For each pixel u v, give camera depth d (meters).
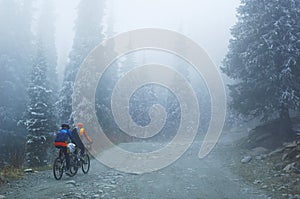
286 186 9.96
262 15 16.08
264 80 15.93
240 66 17.53
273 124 17.81
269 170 12.20
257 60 15.66
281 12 15.88
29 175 12.01
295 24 15.94
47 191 9.31
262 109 16.44
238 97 17.14
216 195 9.30
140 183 10.80
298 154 12.61
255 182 10.89
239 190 9.95
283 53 15.24
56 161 11.16
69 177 11.70
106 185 10.27
